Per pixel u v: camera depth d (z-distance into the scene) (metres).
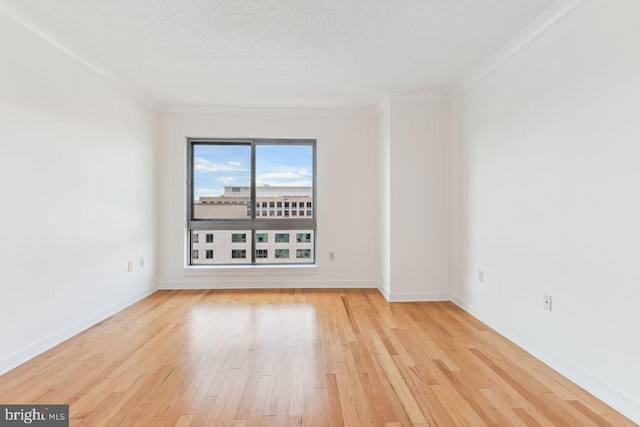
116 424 1.72
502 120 2.96
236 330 3.06
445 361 2.45
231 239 4.78
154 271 4.44
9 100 2.29
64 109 2.79
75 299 2.93
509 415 1.81
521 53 2.70
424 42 2.79
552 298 2.36
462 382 2.15
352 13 2.38
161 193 4.55
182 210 4.57
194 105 4.47
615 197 1.88
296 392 2.04
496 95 3.06
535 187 2.54
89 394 2.00
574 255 2.16
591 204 2.04
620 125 1.85
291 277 4.68
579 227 2.12
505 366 2.38
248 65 3.24
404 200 4.04
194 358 2.49
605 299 1.94
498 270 3.03
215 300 4.04
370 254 4.71
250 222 4.79
